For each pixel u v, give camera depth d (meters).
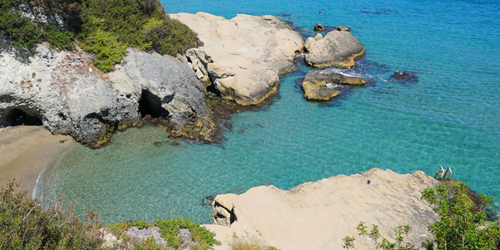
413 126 32.84
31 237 11.40
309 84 39.75
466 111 35.22
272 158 28.23
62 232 12.53
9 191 13.10
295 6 73.94
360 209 19.91
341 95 38.75
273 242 17.25
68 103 28.00
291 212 19.31
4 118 28.28
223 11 68.94
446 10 70.19
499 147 29.77
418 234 18.19
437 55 48.56
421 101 37.25
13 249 10.72
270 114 35.03
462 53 49.03
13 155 25.36
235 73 38.06
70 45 30.30
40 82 28.02
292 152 29.06
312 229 18.23
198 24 52.94
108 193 23.27
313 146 29.92
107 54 31.78
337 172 26.72
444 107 36.00
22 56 27.64
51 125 28.41
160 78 32.22
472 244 11.27
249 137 30.98
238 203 19.62
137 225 16.62
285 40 50.41
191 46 42.69
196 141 29.92
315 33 58.12
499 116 34.31
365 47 51.62
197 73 41.06
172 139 29.98
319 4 75.62
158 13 39.97
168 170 26.11
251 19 55.72
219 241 16.72
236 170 26.66
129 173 25.39
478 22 62.31
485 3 75.44
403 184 22.56
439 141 30.61
